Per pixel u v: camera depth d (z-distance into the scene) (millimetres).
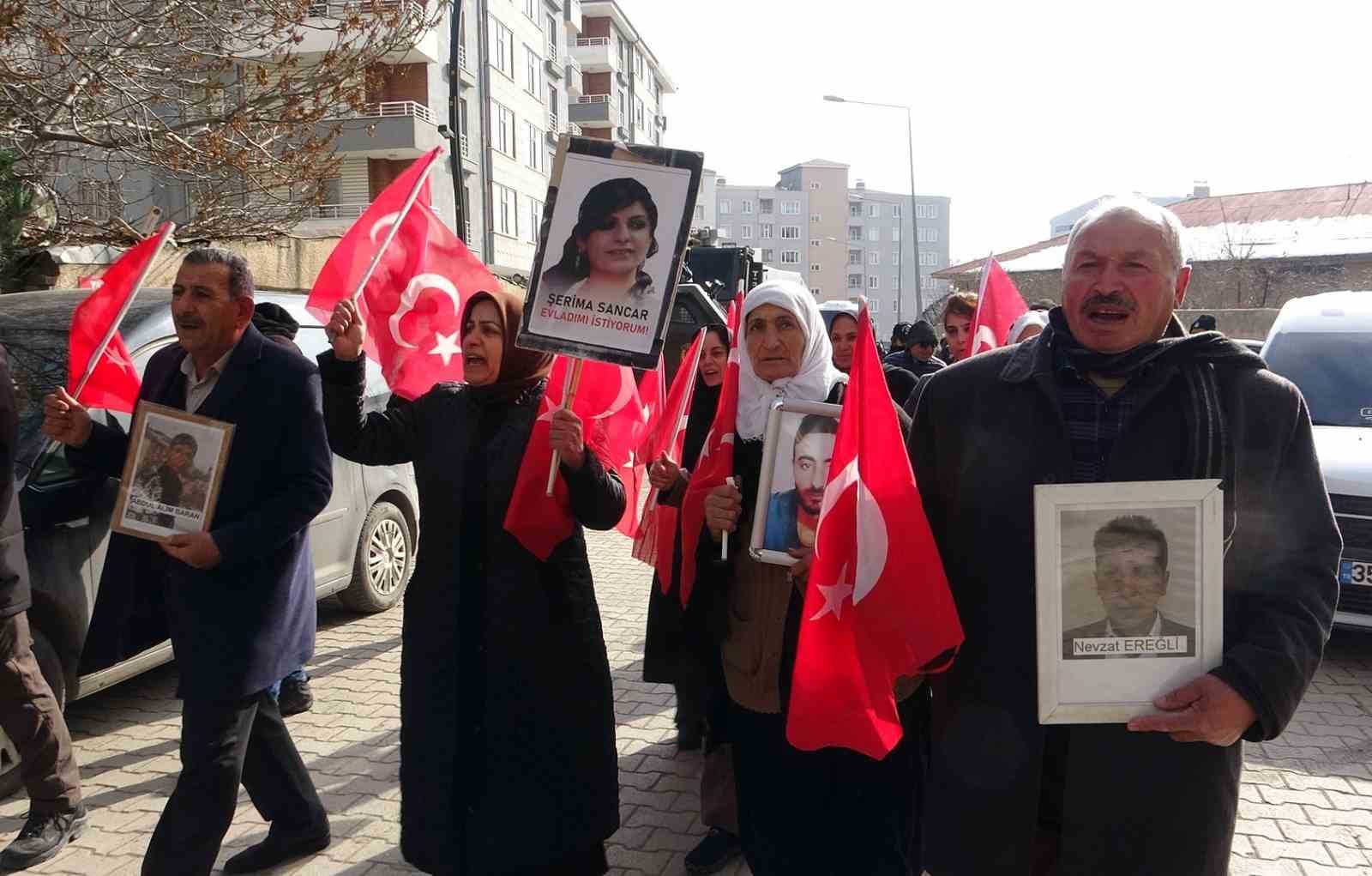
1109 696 1918
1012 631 2039
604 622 6867
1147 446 2002
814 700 2305
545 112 42719
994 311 6180
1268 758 4789
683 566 3037
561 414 2615
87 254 9500
